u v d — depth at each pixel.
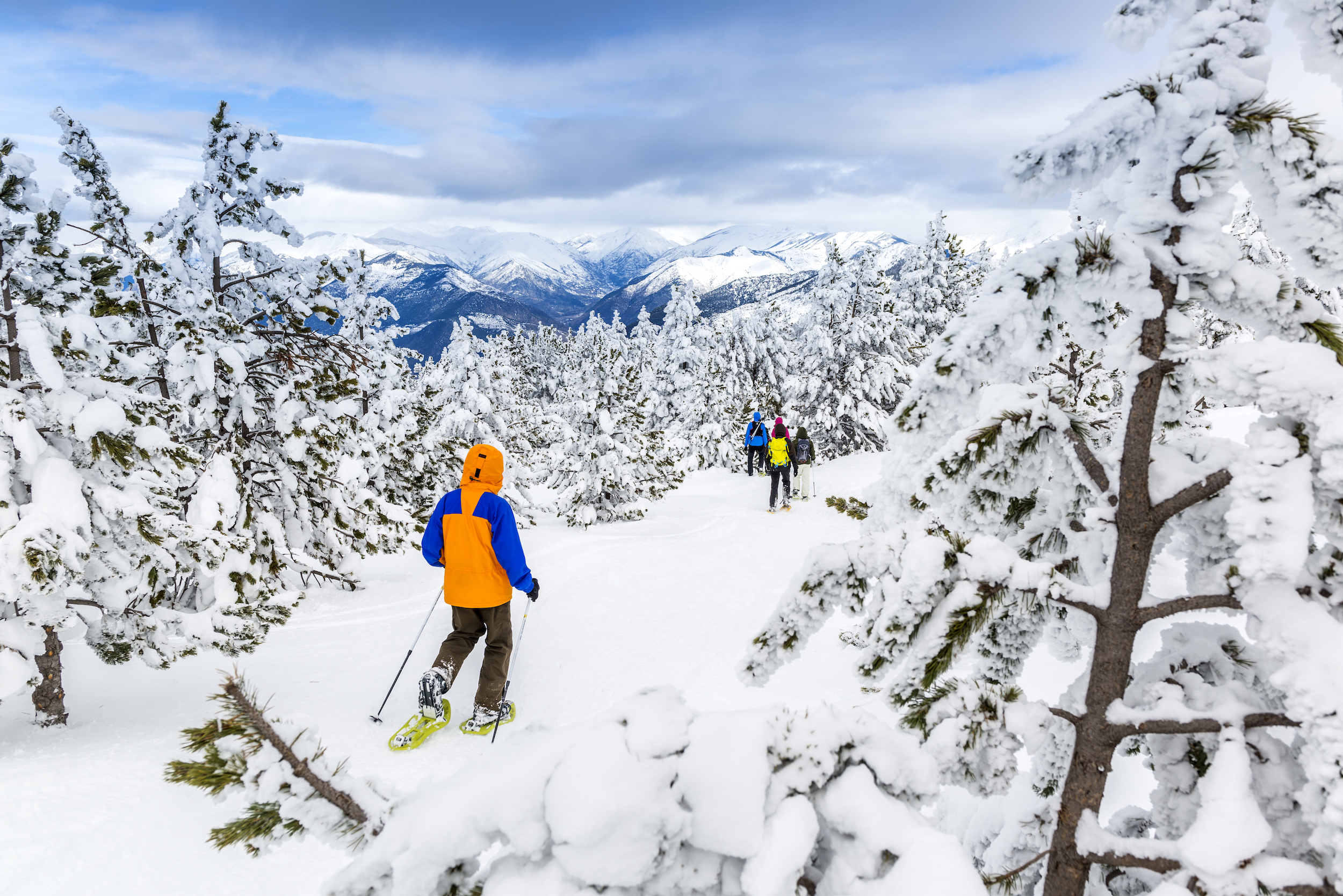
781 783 1.16
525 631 6.59
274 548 6.52
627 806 1.00
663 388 37.09
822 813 1.16
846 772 1.18
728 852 1.08
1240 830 1.07
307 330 7.50
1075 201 1.51
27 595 3.47
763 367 30.09
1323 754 1.02
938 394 1.42
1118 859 1.26
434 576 8.86
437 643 6.13
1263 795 1.26
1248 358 1.16
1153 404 1.31
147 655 4.22
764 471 22.70
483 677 4.42
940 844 1.06
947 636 1.28
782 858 1.06
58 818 2.92
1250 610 1.19
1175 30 1.29
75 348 4.16
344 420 8.19
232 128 7.17
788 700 4.45
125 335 5.98
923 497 1.43
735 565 9.15
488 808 1.06
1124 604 1.33
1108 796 2.52
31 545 3.47
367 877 1.06
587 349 48.00
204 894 2.61
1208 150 1.21
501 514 4.45
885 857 1.13
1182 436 1.47
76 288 4.34
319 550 7.67
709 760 1.13
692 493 20.89
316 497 7.45
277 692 4.82
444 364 15.31
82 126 5.96
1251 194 1.30
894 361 23.17
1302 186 1.18
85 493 3.97
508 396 16.05
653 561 9.51
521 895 1.04
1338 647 1.05
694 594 7.69
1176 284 1.31
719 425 28.45
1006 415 1.37
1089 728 1.36
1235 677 1.43
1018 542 1.66
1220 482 1.26
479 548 4.41
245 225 7.58
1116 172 1.39
